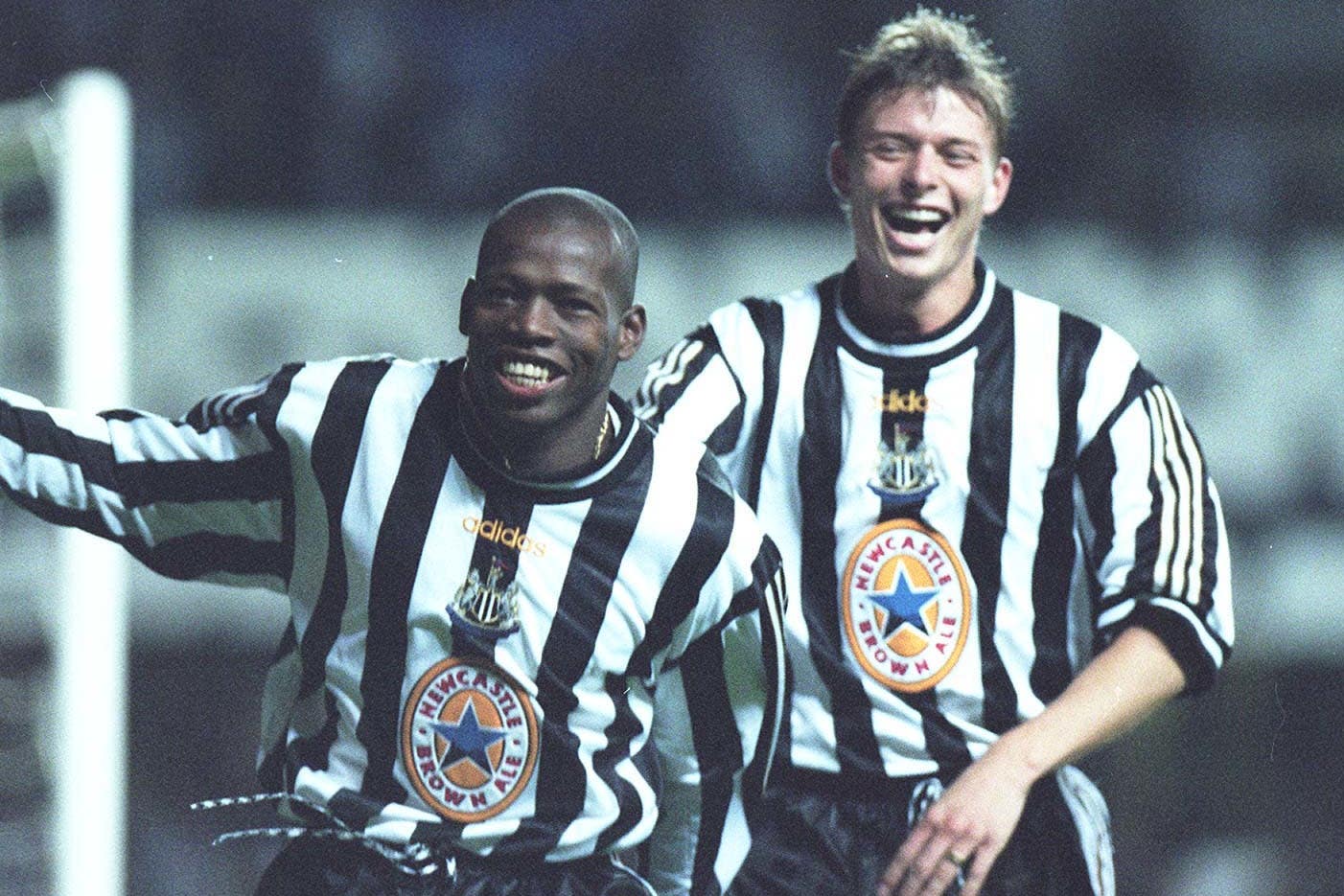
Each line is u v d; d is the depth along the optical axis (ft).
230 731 112.78
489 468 36.50
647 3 125.29
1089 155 126.00
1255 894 121.29
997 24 126.93
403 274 114.11
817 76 127.03
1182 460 43.21
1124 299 120.78
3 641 82.17
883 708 43.52
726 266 119.85
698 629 37.83
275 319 112.27
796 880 43.88
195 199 120.67
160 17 120.98
